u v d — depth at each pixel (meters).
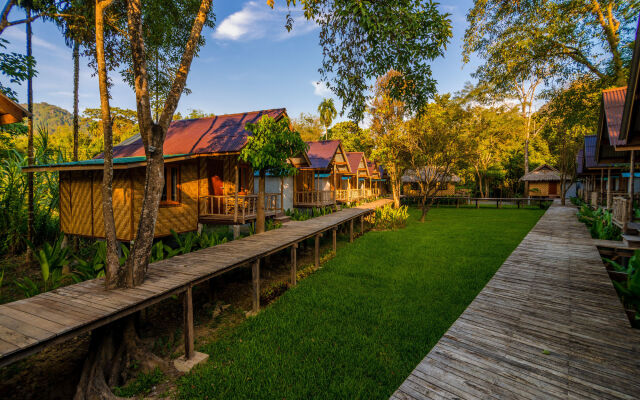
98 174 8.97
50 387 3.82
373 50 6.34
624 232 8.58
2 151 10.34
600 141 10.95
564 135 24.56
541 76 16.31
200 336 5.20
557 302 4.58
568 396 2.49
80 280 5.50
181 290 4.36
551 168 34.62
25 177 10.04
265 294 7.07
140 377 3.92
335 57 7.09
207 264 5.41
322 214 16.39
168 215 9.35
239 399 3.55
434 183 21.78
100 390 3.60
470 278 8.01
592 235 10.34
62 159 11.47
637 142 7.84
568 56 15.77
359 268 9.06
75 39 8.16
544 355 3.12
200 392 3.67
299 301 6.62
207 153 9.39
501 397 2.49
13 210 9.58
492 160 38.34
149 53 9.02
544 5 14.51
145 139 4.50
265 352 4.57
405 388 2.62
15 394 3.66
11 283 7.28
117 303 3.68
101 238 9.04
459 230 16.25
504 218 21.83
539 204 30.48
